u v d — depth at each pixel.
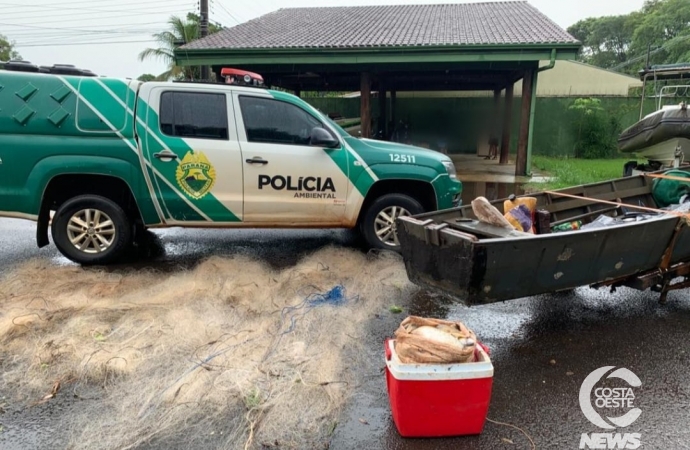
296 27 14.96
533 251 3.18
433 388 2.39
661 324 3.87
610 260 3.54
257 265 5.00
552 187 10.62
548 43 10.80
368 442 2.49
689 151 9.62
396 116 21.69
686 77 11.81
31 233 6.59
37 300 3.96
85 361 3.08
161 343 3.32
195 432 2.52
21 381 2.93
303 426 2.57
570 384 3.02
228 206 5.10
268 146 5.09
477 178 12.45
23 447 2.41
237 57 11.75
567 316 4.03
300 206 5.23
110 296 4.14
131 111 4.87
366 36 12.74
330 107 22.56
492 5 18.48
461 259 3.16
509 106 16.73
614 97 20.91
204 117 5.01
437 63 12.34
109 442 2.44
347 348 3.40
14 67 4.90
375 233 5.52
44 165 4.75
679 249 3.89
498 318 3.99
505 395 2.90
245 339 3.41
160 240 6.21
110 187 5.11
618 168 15.19
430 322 2.66
